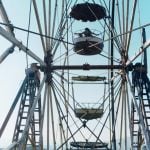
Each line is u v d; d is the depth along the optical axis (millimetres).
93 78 18719
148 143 12867
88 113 18547
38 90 15344
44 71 16984
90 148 18750
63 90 18484
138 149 15820
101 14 17703
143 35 14539
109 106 18719
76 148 18859
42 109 16688
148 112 14906
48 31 16938
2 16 11328
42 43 16578
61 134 18766
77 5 17250
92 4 17125
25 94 15406
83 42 16797
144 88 15633
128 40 16578
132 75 16344
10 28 11383
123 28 17000
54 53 17453
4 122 12180
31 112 14266
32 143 16078
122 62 17203
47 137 17531
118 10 17609
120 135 18234
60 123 18594
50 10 16812
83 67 17438
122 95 17656
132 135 16219
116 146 18578
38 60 15172
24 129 13695
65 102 18547
